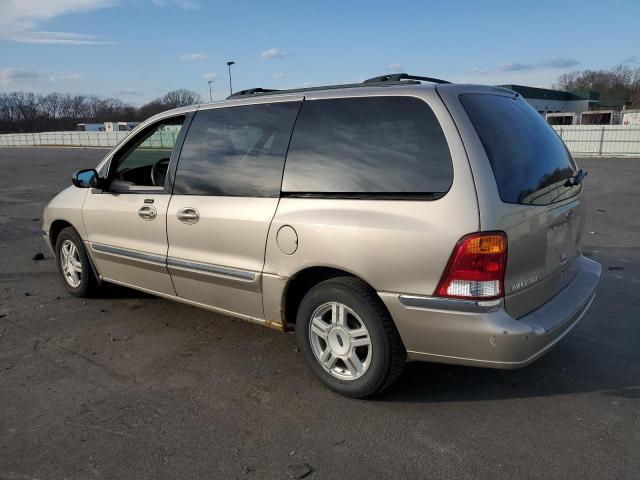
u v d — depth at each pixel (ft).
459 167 9.51
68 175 67.21
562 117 173.58
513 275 9.64
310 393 11.47
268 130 12.10
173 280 14.07
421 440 9.75
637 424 10.14
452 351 9.81
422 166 9.86
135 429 10.23
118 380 12.17
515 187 9.86
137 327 15.30
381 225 9.95
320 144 11.21
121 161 15.85
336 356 11.16
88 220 16.20
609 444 9.53
